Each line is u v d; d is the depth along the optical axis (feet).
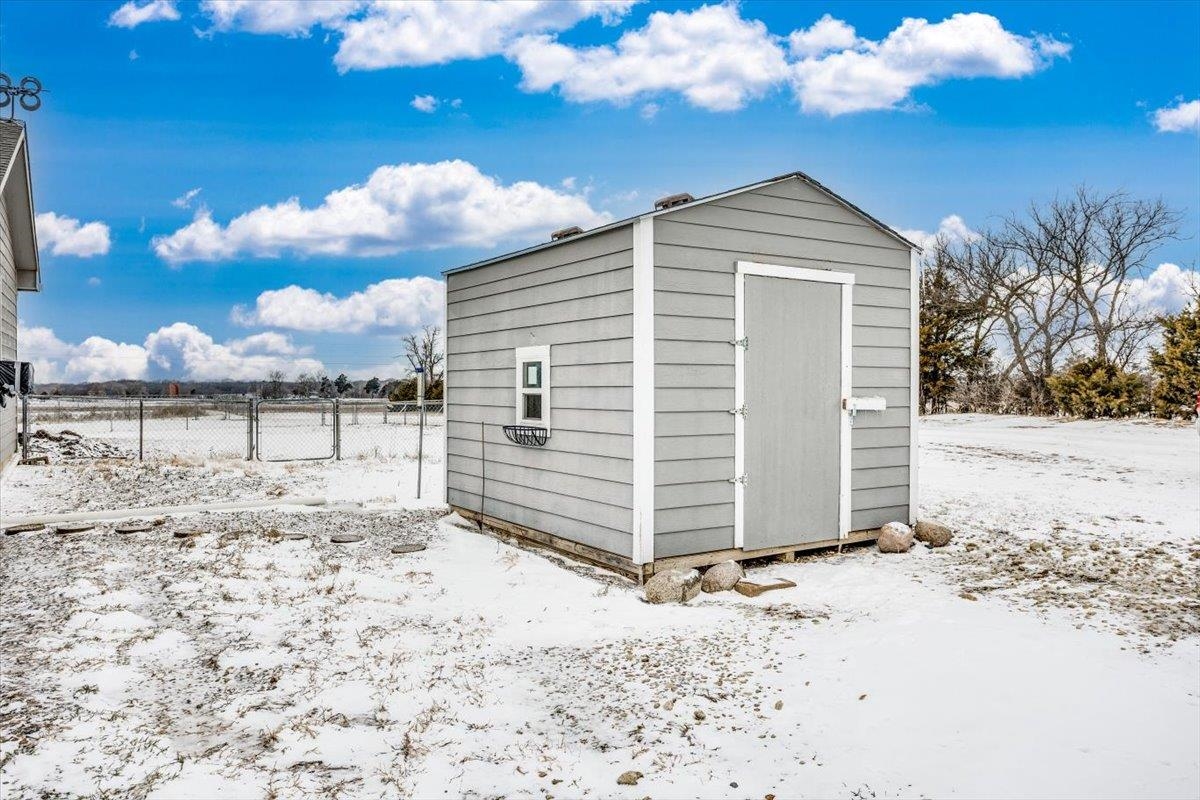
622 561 21.97
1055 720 11.62
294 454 59.00
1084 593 18.85
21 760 11.22
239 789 10.61
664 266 21.43
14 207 45.16
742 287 22.80
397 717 13.03
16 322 49.98
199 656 15.99
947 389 96.53
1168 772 10.09
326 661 15.65
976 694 12.67
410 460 53.78
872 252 25.64
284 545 26.50
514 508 27.94
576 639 17.06
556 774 11.06
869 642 15.57
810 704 12.93
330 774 11.08
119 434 75.61
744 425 22.89
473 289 30.94
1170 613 17.06
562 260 24.91
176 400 56.29
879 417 25.90
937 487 35.83
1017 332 100.73
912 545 25.27
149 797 10.36
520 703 13.58
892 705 12.59
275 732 12.35
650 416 21.16
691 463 21.97
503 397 28.73
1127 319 94.94
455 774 11.07
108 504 34.19
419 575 22.72
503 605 19.76
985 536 26.07
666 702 13.29
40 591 20.18
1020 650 14.47
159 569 22.82
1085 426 64.18
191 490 38.68
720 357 22.45
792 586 20.85
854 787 10.36
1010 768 10.42
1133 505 30.83
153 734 12.27
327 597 20.31
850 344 25.09
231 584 21.33
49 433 59.36
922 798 9.96
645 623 17.95
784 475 23.73
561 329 24.99
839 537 24.86
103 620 17.83
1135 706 11.98
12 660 15.31
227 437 72.90
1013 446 51.06
